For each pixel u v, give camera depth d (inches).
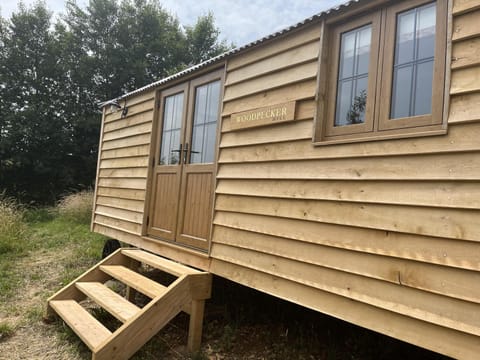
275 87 115.3
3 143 596.1
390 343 124.0
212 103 147.7
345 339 128.6
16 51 651.5
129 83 726.5
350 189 90.9
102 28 717.9
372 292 83.7
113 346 103.2
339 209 92.7
